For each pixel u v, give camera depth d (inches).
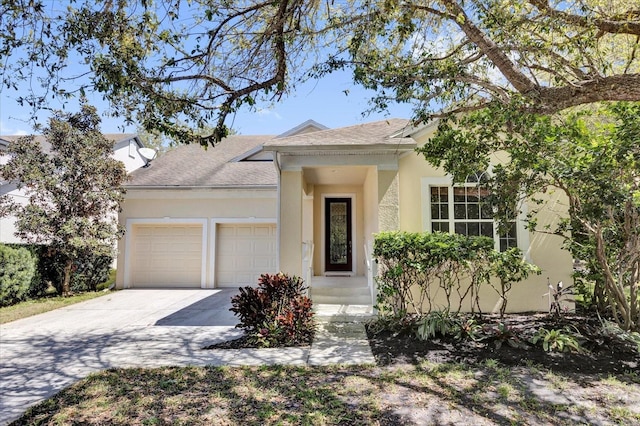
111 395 176.7
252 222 554.3
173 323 331.3
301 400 167.6
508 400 165.9
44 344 268.1
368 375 196.9
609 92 181.3
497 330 243.8
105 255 500.7
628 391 174.6
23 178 442.9
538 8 221.3
